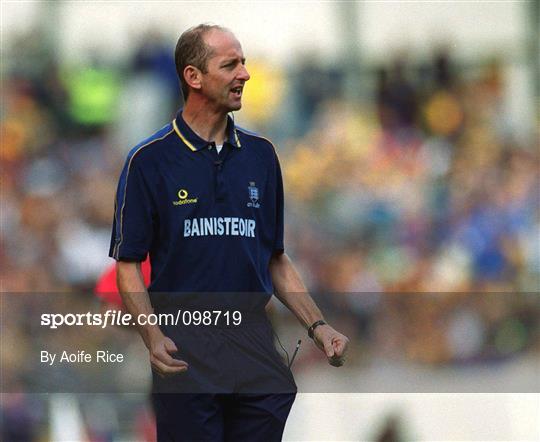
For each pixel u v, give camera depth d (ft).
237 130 43.65
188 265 42.45
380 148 126.62
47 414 61.93
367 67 130.41
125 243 42.22
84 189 117.08
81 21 126.72
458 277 109.50
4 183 116.16
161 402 43.37
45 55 125.90
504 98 130.93
